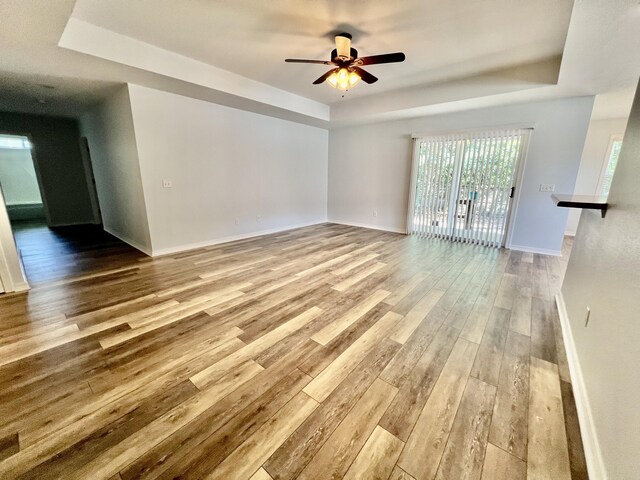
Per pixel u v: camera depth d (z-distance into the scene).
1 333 2.18
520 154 4.39
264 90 4.46
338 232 6.04
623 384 1.06
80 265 3.77
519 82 3.64
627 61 2.67
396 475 1.18
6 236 2.80
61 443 1.30
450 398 1.59
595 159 5.43
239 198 5.23
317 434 1.37
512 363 1.89
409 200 5.75
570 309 2.28
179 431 1.37
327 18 2.59
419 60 3.46
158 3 2.37
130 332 2.21
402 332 2.25
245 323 2.36
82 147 6.24
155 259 4.05
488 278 3.40
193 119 4.36
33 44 2.50
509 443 1.32
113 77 3.39
